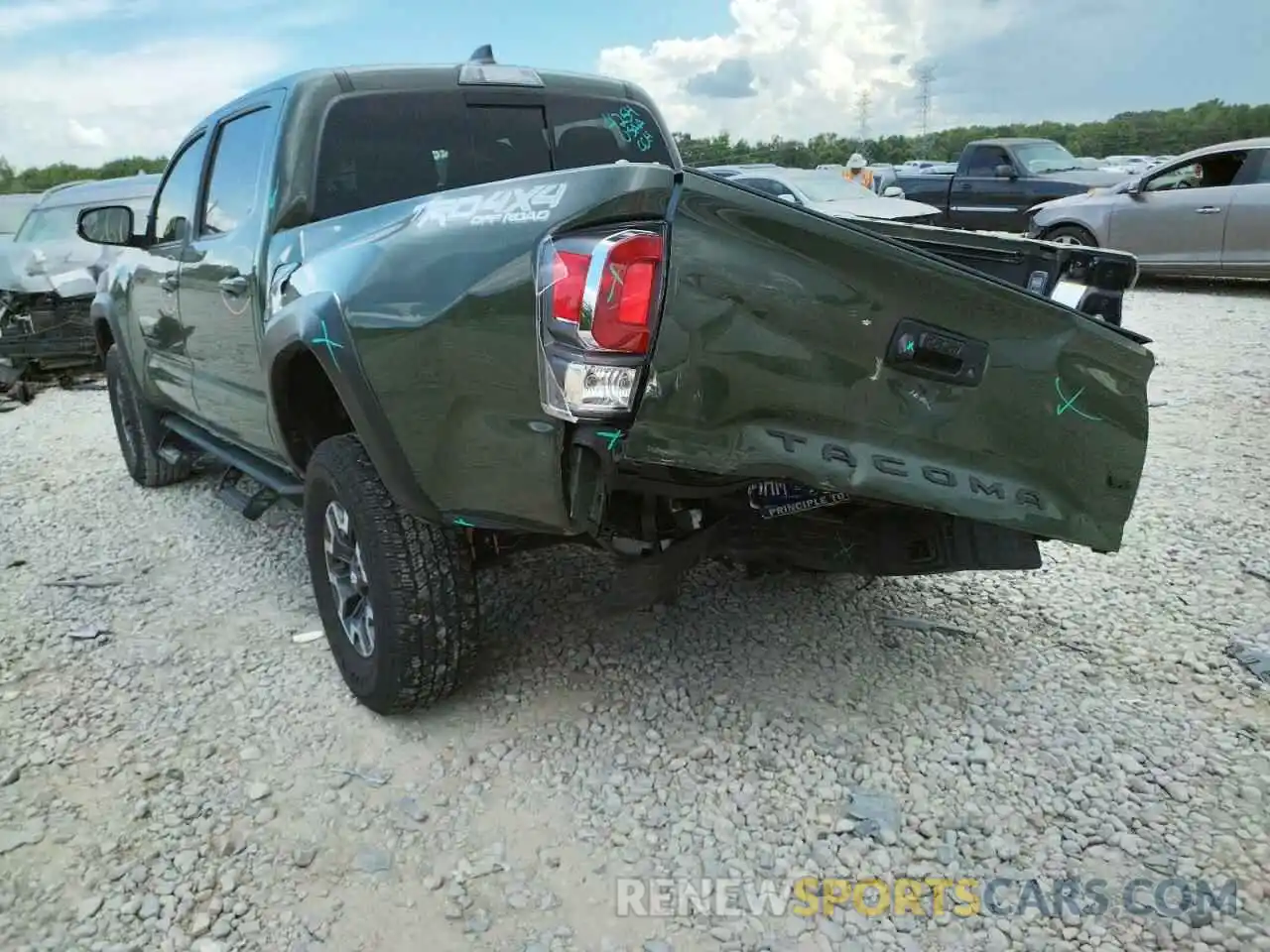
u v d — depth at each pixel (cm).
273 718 329
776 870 254
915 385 262
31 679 358
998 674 341
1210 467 546
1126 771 287
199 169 444
